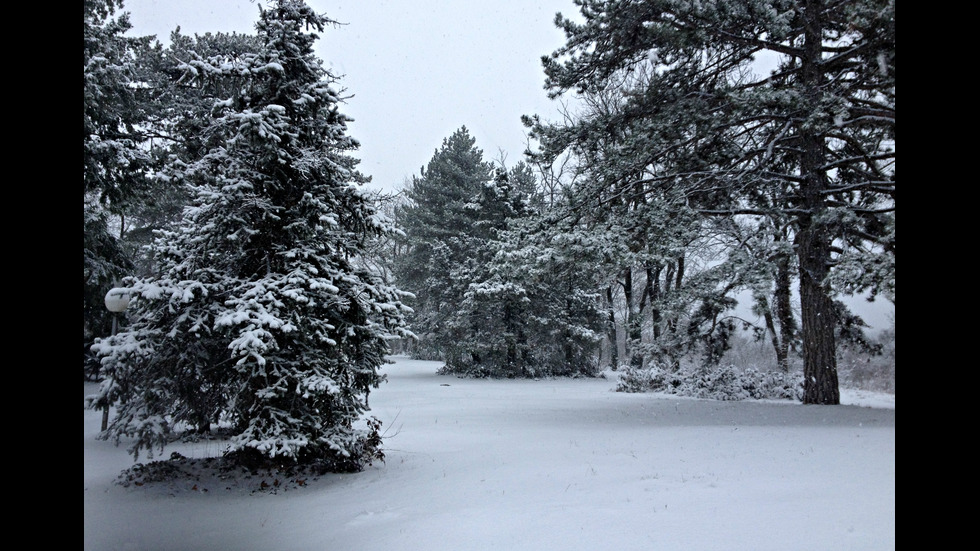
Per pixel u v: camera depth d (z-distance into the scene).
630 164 16.03
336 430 9.73
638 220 15.52
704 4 13.68
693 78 16.33
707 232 16.05
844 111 12.42
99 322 18.94
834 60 13.86
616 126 16.84
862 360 23.11
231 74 9.70
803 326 16.78
